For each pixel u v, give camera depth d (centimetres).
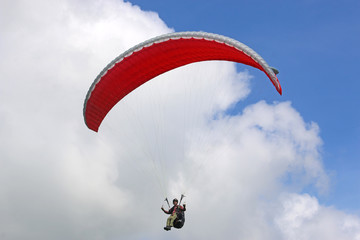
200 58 2106
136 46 2094
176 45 2027
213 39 1888
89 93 2200
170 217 1881
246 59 1855
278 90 1625
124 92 2269
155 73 2230
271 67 1677
